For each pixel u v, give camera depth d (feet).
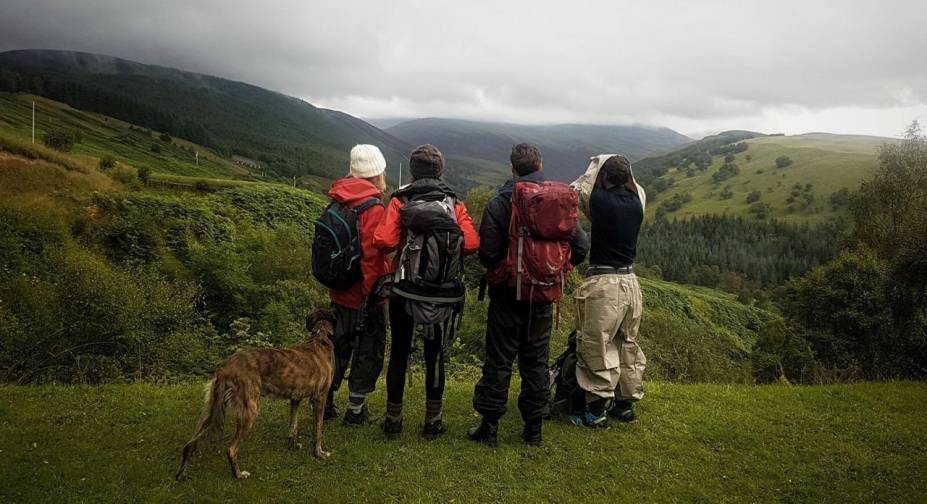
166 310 39.96
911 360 41.32
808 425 18.12
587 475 14.17
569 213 13.62
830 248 410.72
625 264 16.34
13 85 512.63
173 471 13.12
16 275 51.26
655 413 18.78
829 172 603.67
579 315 16.58
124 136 400.88
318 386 14.15
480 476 13.76
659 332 103.50
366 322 15.55
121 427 15.58
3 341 30.48
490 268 14.46
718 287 385.91
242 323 51.39
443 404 18.98
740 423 18.03
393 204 13.93
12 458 13.24
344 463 14.08
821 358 62.44
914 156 133.28
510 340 14.84
